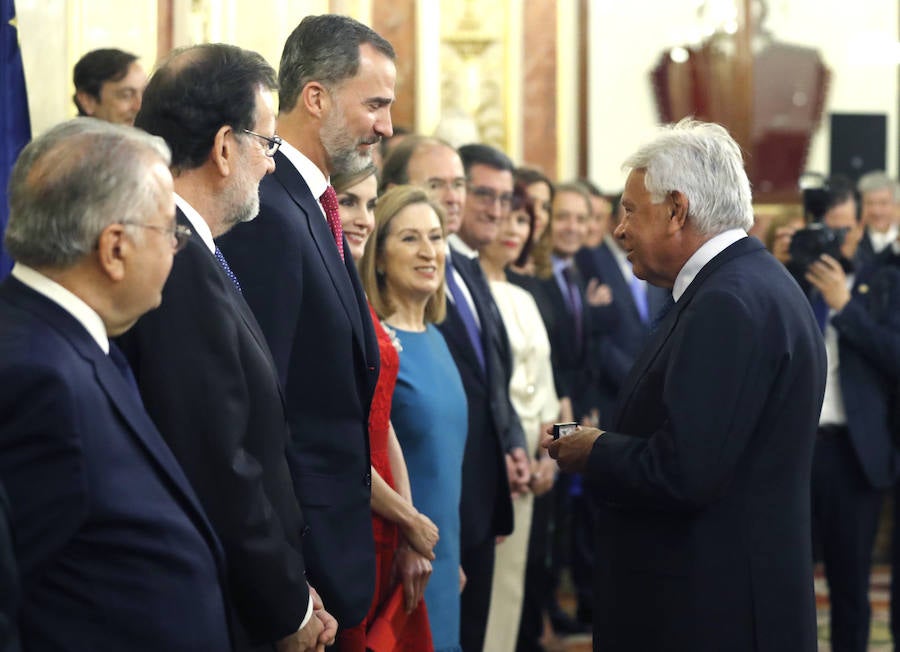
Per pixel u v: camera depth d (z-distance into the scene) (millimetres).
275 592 2553
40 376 2053
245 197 2703
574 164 8594
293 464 3018
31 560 2018
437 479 3984
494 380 4539
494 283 5207
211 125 2643
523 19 8367
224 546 2488
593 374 6133
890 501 7660
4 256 3992
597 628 3201
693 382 2926
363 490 3129
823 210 5793
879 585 7219
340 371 3064
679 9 8672
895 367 5340
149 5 4938
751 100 8734
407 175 4660
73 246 2150
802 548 3031
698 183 3088
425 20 8125
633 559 3076
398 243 4051
